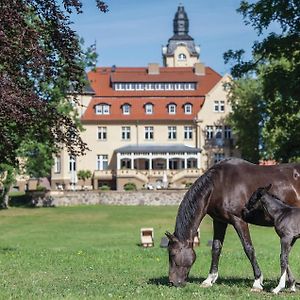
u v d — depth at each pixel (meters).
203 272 15.56
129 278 13.95
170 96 92.69
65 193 65.12
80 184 85.94
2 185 62.00
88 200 65.50
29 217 51.88
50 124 20.12
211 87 94.50
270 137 61.31
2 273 15.20
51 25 18.33
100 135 90.25
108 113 90.81
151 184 82.94
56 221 48.53
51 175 87.31
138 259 18.89
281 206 11.33
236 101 76.75
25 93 17.88
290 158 39.94
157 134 90.75
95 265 17.16
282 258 11.16
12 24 16.50
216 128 90.50
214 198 11.88
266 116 70.75
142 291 11.45
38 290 11.85
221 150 89.69
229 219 11.83
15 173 54.81
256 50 35.78
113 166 89.81
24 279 13.90
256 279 11.70
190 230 11.66
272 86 35.25
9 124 19.81
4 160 21.20
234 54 37.31
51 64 18.73
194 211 11.71
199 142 90.19
